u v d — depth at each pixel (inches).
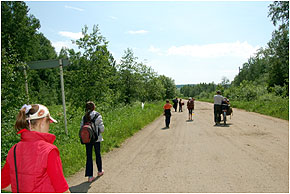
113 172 214.4
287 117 569.3
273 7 1044.5
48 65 338.0
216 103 520.1
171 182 183.9
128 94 874.1
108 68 487.8
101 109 509.7
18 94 296.0
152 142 347.9
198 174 200.2
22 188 77.5
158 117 757.3
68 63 345.7
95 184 186.1
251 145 304.3
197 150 288.4
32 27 1090.7
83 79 466.9
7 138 288.7
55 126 410.6
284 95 1127.0
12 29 991.0
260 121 545.3
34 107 83.8
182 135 401.7
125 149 306.2
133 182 187.3
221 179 186.5
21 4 1030.4
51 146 81.0
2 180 84.6
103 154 281.9
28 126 81.8
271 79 1489.9
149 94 1244.5
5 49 318.0
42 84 2076.8
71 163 234.1
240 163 228.1
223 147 299.3
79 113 483.2
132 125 464.8
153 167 224.8
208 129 459.2
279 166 215.5
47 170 78.5
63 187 80.4
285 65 1289.4
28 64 330.6
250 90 1374.3
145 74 1032.8
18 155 80.0
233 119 606.5
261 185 171.9
